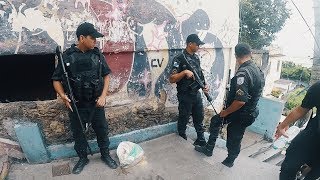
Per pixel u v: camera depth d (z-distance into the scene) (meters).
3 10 2.98
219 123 3.76
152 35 4.20
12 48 3.09
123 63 3.99
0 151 3.32
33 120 3.46
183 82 3.96
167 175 3.37
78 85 2.93
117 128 4.11
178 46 4.57
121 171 3.37
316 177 2.63
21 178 3.09
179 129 4.44
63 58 2.91
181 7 4.52
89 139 3.82
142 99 4.34
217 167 3.67
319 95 2.34
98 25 3.61
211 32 5.14
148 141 4.30
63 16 3.34
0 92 4.98
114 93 4.01
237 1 5.54
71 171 3.30
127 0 3.83
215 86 5.64
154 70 4.38
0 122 3.28
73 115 3.12
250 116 3.33
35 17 3.17
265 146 5.54
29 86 5.21
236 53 3.35
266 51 12.72
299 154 2.57
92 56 2.98
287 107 17.95
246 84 3.12
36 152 3.40
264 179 3.61
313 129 2.47
